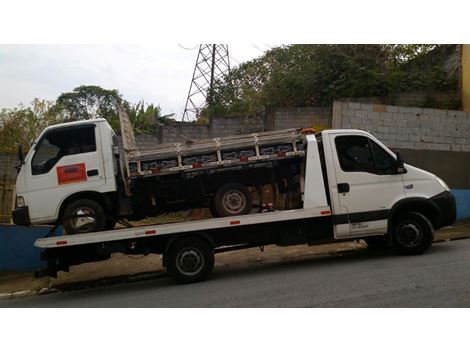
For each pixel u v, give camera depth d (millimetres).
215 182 7695
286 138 7465
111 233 7004
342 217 7465
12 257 9844
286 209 7762
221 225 7191
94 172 7152
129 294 7004
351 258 8312
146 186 7441
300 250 9500
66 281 8742
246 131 14289
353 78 13742
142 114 19359
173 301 6074
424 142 11914
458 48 13516
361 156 7707
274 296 5836
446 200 7789
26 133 15875
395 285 5867
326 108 12781
